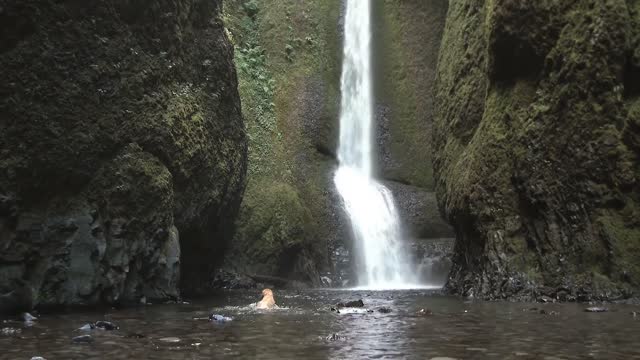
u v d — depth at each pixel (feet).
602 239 40.45
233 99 57.98
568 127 43.06
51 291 34.91
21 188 34.04
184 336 21.88
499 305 37.68
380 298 46.96
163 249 43.21
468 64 57.72
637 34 42.19
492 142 47.91
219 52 55.11
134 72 42.75
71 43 37.50
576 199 42.22
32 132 34.60
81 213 36.81
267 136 84.64
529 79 46.88
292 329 24.11
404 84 95.20
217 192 52.90
